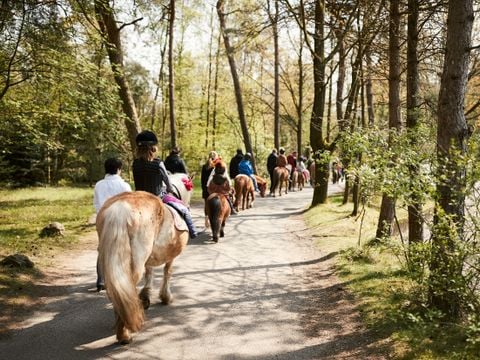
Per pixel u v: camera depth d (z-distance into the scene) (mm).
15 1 9609
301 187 26938
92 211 15859
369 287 7168
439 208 4879
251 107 37719
